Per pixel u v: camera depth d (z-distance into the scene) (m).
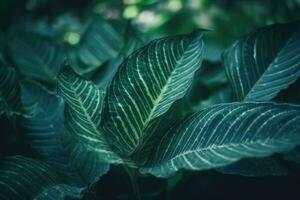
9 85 0.73
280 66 0.67
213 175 0.74
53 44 0.98
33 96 0.77
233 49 0.71
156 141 0.60
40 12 2.34
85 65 0.96
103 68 0.84
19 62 0.96
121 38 0.98
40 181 0.60
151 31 1.79
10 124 0.74
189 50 0.57
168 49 0.57
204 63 0.91
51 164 0.67
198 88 0.87
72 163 0.67
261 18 1.72
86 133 0.60
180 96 0.58
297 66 0.66
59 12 2.29
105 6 2.12
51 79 0.93
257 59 0.69
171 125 0.60
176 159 0.53
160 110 0.58
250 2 1.77
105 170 0.63
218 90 0.84
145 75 0.57
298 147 0.61
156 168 0.53
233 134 0.51
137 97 0.58
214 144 0.51
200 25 1.80
